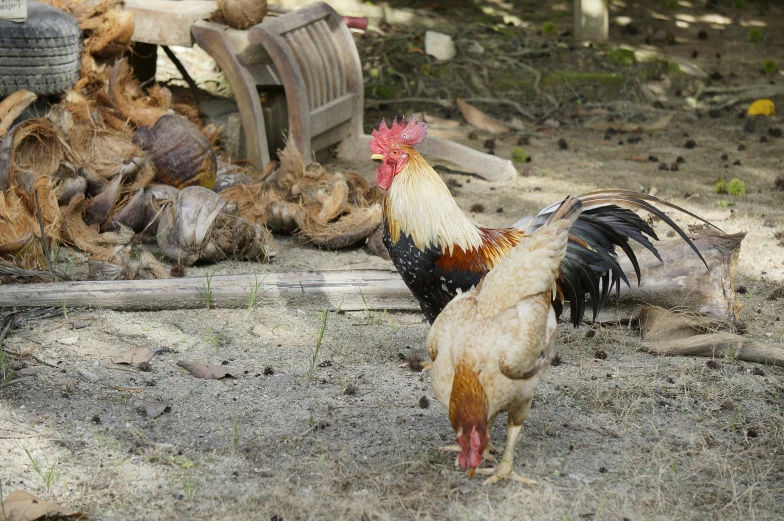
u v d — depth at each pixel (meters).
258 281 5.80
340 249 6.96
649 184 8.75
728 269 5.68
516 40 12.36
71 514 3.54
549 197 8.31
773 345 5.37
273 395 4.69
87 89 8.12
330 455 4.12
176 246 6.28
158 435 4.24
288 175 7.32
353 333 5.54
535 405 4.67
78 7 7.92
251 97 7.95
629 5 15.60
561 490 3.90
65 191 6.50
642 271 5.70
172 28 8.00
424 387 4.87
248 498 3.77
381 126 4.81
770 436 4.42
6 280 5.68
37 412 4.39
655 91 11.87
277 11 8.88
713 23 14.91
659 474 3.95
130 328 5.39
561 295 5.04
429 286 4.90
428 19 13.03
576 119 11.05
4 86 7.27
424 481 3.93
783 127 10.89
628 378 5.00
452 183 8.62
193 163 6.98
